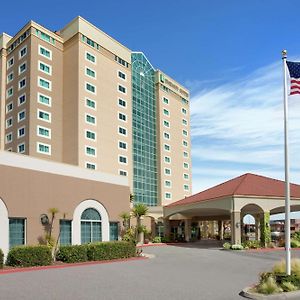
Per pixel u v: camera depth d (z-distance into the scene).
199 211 49.91
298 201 39.53
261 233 39.09
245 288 13.98
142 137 84.38
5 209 24.30
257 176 44.53
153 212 66.50
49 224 27.38
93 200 31.95
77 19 70.06
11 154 25.17
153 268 21.75
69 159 66.31
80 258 24.61
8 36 73.69
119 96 76.88
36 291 13.77
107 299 12.40
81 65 69.06
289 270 14.66
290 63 15.56
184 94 100.25
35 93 65.19
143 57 88.88
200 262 25.61
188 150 98.00
